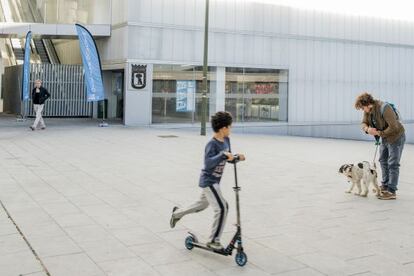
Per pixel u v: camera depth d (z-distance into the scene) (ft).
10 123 67.36
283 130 79.82
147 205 23.70
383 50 88.07
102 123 66.74
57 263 15.58
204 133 60.54
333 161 41.63
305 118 81.56
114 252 16.74
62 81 78.69
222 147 15.97
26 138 50.44
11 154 39.37
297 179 32.07
